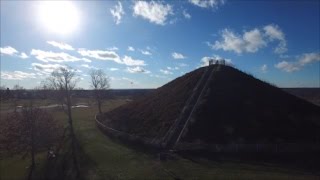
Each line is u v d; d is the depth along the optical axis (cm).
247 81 5784
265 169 3192
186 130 4369
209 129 4356
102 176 3341
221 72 6097
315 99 12794
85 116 8950
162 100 6075
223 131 4297
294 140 4094
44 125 5369
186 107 5119
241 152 3772
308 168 3259
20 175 3759
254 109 4834
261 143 3997
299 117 4778
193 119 4634
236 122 4494
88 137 5562
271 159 3556
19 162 4416
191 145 3906
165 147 4088
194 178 2939
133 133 5019
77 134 5947
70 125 6969
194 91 5666
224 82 5709
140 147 4384
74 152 4603
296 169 3212
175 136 4331
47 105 11700
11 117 7656
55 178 3519
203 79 6066
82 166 3838
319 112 5141
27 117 5088
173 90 6344
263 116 4662
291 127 4431
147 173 3244
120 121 6053
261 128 4347
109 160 3906
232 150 3788
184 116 4847
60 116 8931
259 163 3409
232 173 3044
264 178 2856
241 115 4662
